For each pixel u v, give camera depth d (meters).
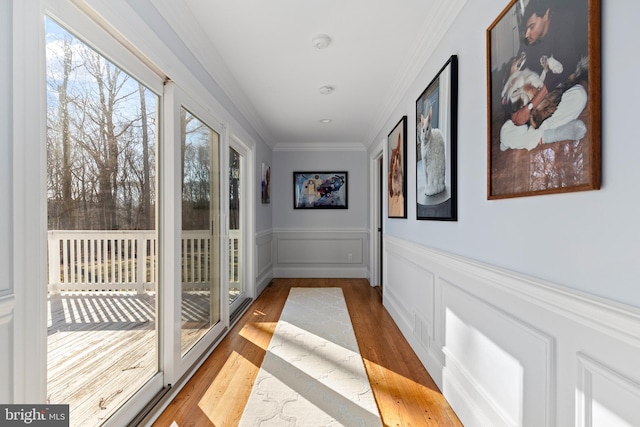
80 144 1.18
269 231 4.88
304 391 1.82
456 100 1.64
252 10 1.76
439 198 1.85
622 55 0.74
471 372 1.47
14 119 0.85
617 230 0.75
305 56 2.29
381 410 1.64
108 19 1.21
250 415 1.59
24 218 0.88
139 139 1.54
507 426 1.18
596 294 0.81
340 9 1.75
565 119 0.89
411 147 2.52
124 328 1.44
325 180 5.20
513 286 1.12
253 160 3.79
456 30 1.65
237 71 2.54
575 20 0.85
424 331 2.13
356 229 5.21
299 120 3.92
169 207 1.75
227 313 2.73
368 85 2.82
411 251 2.44
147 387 1.60
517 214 1.14
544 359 0.99
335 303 3.67
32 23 0.90
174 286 1.77
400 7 1.74
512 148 1.14
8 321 0.84
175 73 1.73
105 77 1.30
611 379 0.77
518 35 1.10
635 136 0.71
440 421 1.56
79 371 1.18
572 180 0.87
